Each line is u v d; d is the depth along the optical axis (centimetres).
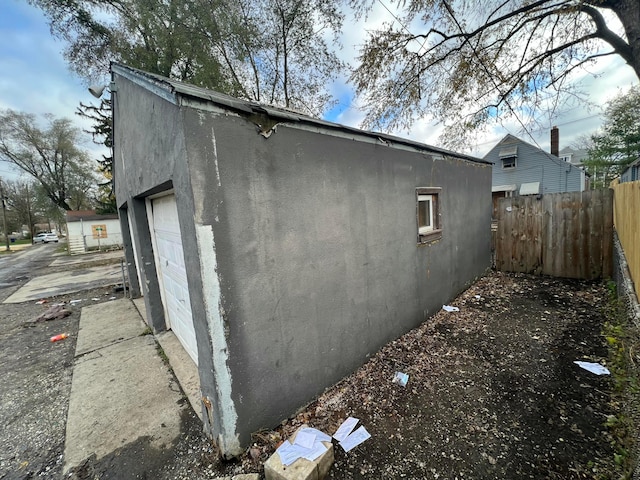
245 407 180
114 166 488
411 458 171
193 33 932
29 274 1063
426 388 236
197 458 180
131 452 188
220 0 902
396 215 309
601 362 251
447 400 220
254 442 185
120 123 351
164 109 173
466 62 497
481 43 495
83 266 1177
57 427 218
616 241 422
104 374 288
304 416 211
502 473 157
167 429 207
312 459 159
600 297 402
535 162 1592
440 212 391
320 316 229
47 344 377
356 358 267
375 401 223
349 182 249
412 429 193
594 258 482
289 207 201
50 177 2247
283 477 149
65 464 182
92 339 379
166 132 174
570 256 505
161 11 892
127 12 899
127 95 286
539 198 530
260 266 184
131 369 293
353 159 252
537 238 538
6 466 184
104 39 922
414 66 540
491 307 404
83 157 2281
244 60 1006
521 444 175
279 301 197
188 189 154
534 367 254
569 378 234
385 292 299
